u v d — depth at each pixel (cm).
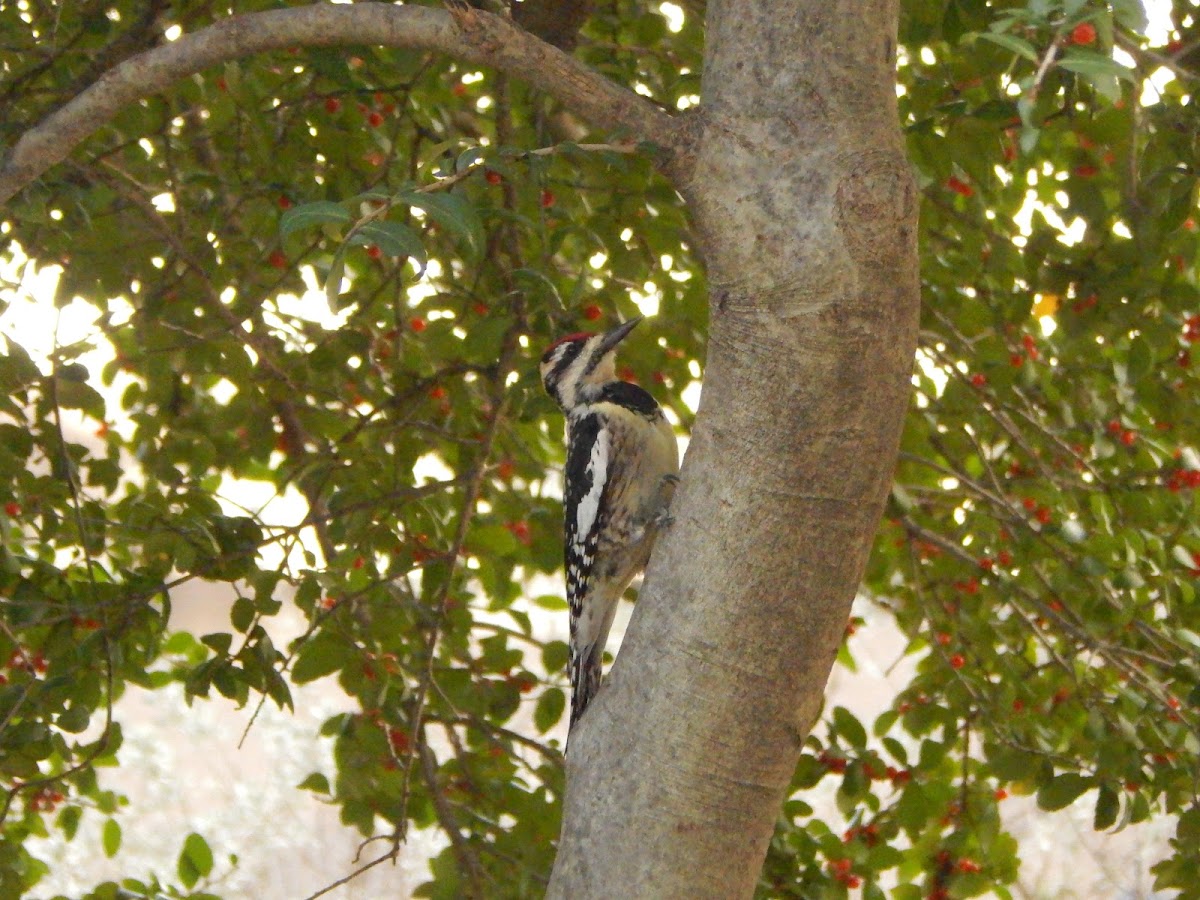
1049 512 995
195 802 1867
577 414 931
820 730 1239
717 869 527
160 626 840
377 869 1780
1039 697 1009
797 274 504
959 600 1071
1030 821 1700
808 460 513
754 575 519
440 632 987
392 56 939
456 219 452
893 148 510
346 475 959
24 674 892
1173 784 904
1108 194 896
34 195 760
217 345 930
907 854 994
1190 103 783
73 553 898
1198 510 944
